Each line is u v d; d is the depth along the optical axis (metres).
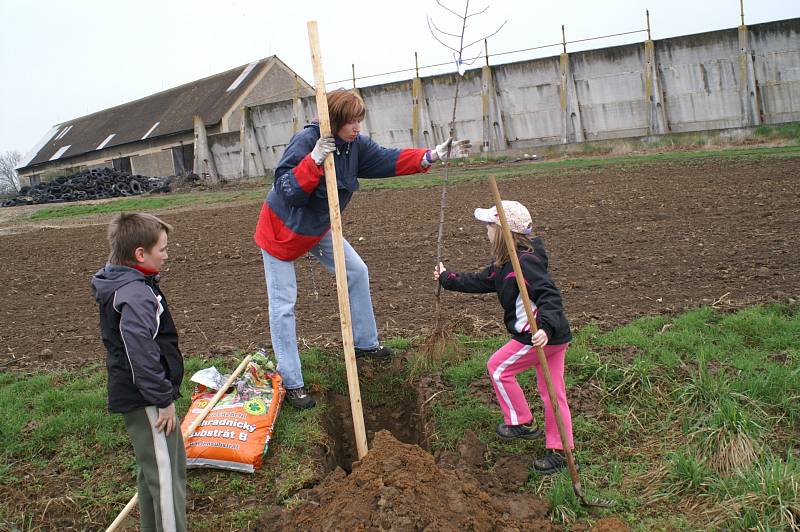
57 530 4.04
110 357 3.48
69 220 19.39
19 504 4.20
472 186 16.98
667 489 3.99
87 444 4.75
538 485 4.15
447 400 5.07
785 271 6.86
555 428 4.18
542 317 3.89
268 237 4.94
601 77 24.69
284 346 5.02
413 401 5.43
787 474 3.75
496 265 4.23
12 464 4.59
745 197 10.89
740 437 4.16
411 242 10.38
